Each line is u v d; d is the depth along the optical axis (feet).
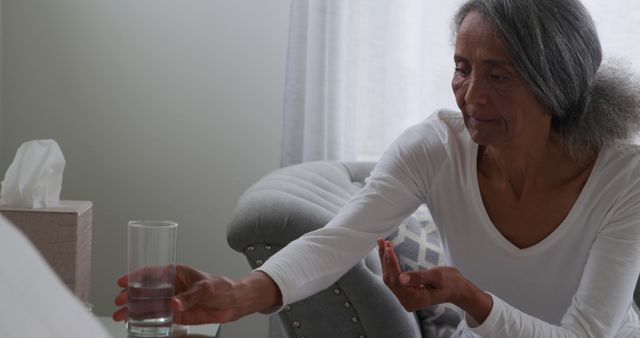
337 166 7.64
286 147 8.72
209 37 9.14
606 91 4.58
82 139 9.12
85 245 5.77
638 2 8.73
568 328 4.37
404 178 4.76
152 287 3.64
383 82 8.88
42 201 5.64
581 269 4.74
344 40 8.73
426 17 8.84
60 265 5.51
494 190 4.75
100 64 9.08
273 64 9.18
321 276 4.41
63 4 9.00
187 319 3.85
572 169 4.62
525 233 4.75
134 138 9.17
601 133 4.51
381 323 5.57
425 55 8.89
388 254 3.94
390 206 4.71
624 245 4.49
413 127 4.97
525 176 4.61
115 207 9.20
